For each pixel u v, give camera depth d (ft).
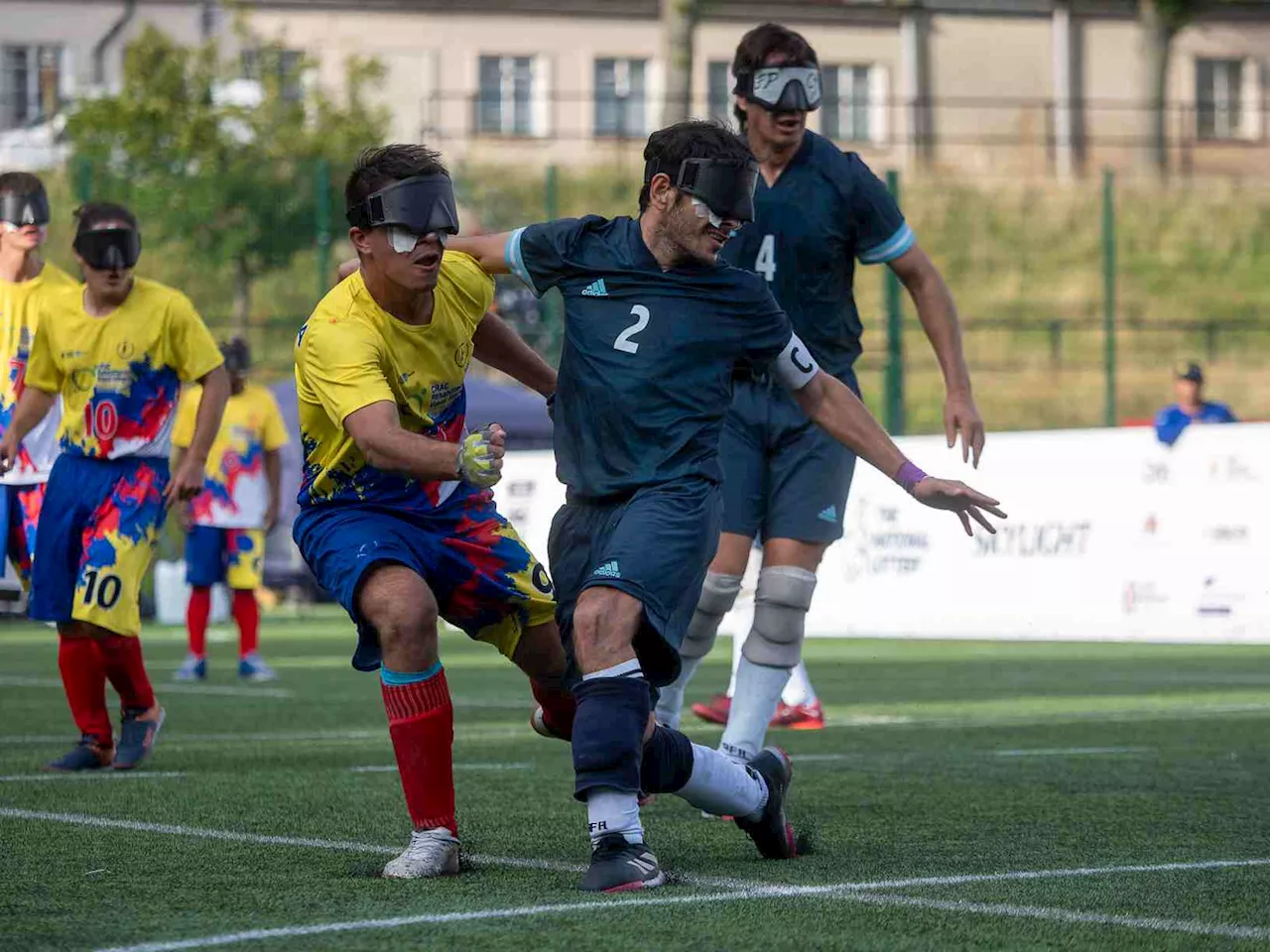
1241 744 71.92
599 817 36.65
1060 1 350.43
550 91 335.06
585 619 36.86
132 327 59.93
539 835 44.62
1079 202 294.87
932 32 346.74
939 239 286.25
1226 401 264.72
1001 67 349.82
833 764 63.82
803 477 49.88
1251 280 286.46
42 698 95.76
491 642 41.14
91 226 59.41
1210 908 34.47
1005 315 274.98
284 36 291.99
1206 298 282.36
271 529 110.73
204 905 34.09
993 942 30.94
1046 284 280.72
